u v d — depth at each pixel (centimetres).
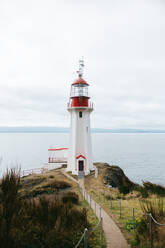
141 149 14625
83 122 3331
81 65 3609
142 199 1795
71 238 775
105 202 1686
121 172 3425
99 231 994
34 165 6994
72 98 3391
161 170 6962
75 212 993
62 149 4147
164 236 796
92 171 3350
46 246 687
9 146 15950
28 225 702
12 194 701
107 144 19800
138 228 920
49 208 877
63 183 2334
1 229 602
